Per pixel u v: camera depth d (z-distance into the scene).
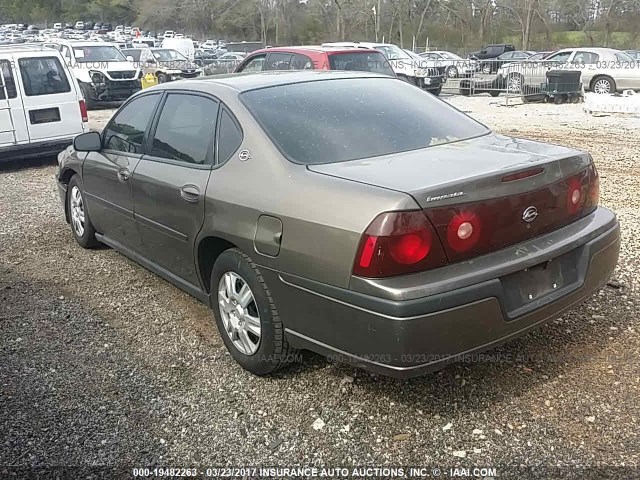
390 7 61.94
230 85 4.20
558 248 3.33
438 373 3.72
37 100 10.33
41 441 3.26
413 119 4.06
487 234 3.11
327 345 3.22
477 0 62.53
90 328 4.50
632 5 53.56
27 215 7.63
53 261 5.91
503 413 3.33
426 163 3.39
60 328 4.51
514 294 3.19
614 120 14.49
